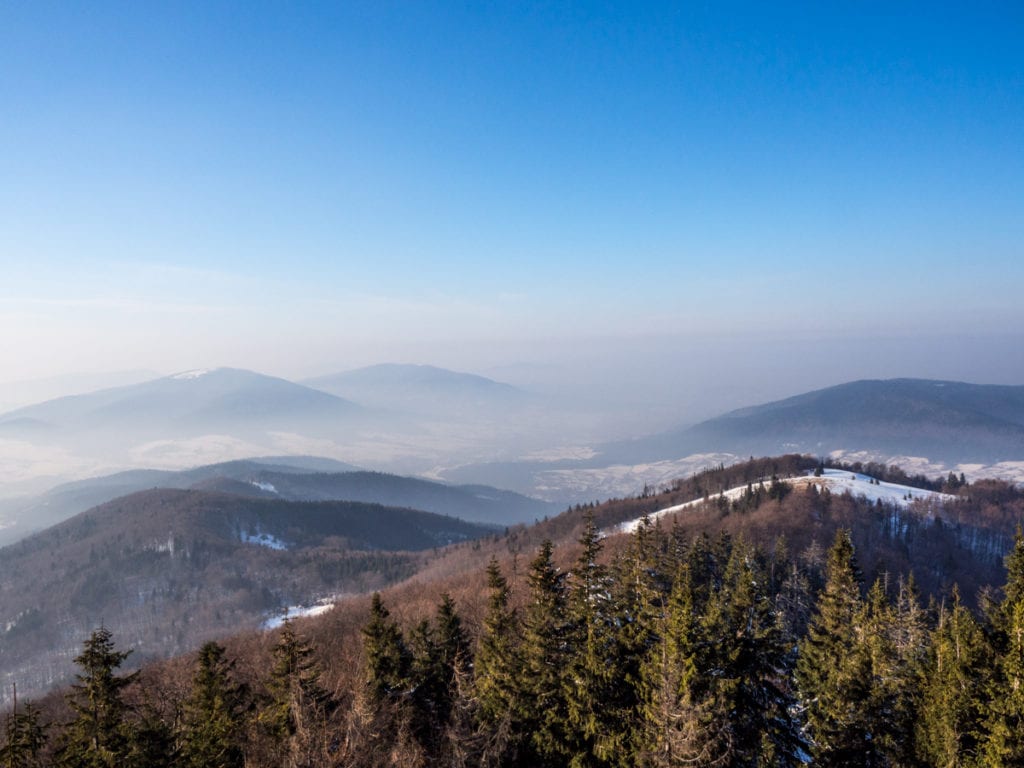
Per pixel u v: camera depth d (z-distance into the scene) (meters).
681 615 29.20
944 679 30.73
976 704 27.75
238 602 187.88
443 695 39.69
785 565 82.25
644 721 29.73
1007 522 141.00
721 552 79.88
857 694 32.81
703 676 28.80
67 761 28.45
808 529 120.94
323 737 25.17
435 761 32.34
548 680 33.31
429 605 84.19
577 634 34.62
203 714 33.62
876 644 37.03
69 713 48.03
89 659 29.33
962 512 144.88
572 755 31.59
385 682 38.97
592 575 35.47
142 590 198.38
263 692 43.56
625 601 35.34
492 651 36.88
